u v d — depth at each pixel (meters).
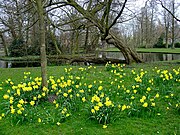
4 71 9.77
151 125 4.01
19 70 9.93
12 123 4.24
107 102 4.11
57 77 7.80
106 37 12.98
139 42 48.25
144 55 26.58
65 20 17.56
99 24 12.84
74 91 5.42
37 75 8.37
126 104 5.01
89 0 14.91
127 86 6.37
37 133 3.86
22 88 5.30
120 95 5.66
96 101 4.67
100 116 4.14
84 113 4.64
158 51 32.41
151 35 46.12
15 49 26.34
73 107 4.83
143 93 5.70
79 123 4.18
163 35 49.09
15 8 16.50
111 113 4.21
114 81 7.04
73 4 12.81
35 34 24.48
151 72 8.34
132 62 13.02
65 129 3.97
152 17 43.47
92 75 7.95
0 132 3.93
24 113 4.39
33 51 25.00
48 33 20.69
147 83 6.32
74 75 7.95
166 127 3.93
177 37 50.44
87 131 3.85
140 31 47.94
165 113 4.54
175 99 5.27
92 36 26.45
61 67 10.62
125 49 12.86
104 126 3.88
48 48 22.84
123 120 4.24
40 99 5.25
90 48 25.86
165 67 9.79
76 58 14.98
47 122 4.24
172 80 6.58
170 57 23.27
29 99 5.19
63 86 5.40
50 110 4.78
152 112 4.44
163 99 5.35
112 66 8.41
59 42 24.58
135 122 4.15
